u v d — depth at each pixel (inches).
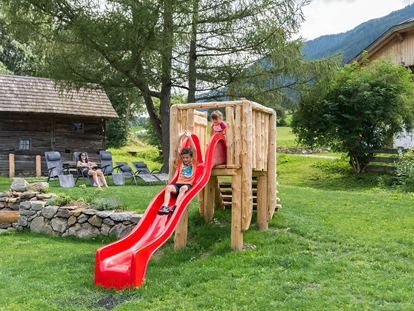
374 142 695.7
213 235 301.0
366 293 186.7
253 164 288.0
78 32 487.8
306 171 760.3
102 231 340.8
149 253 219.3
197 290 200.2
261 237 286.7
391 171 668.7
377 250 252.4
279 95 592.7
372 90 650.8
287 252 256.2
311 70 568.1
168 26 493.4
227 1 527.8
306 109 680.4
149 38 480.7
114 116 822.5
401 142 811.4
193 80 569.3
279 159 883.4
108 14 488.1
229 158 277.3
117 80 572.4
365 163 697.6
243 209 269.7
